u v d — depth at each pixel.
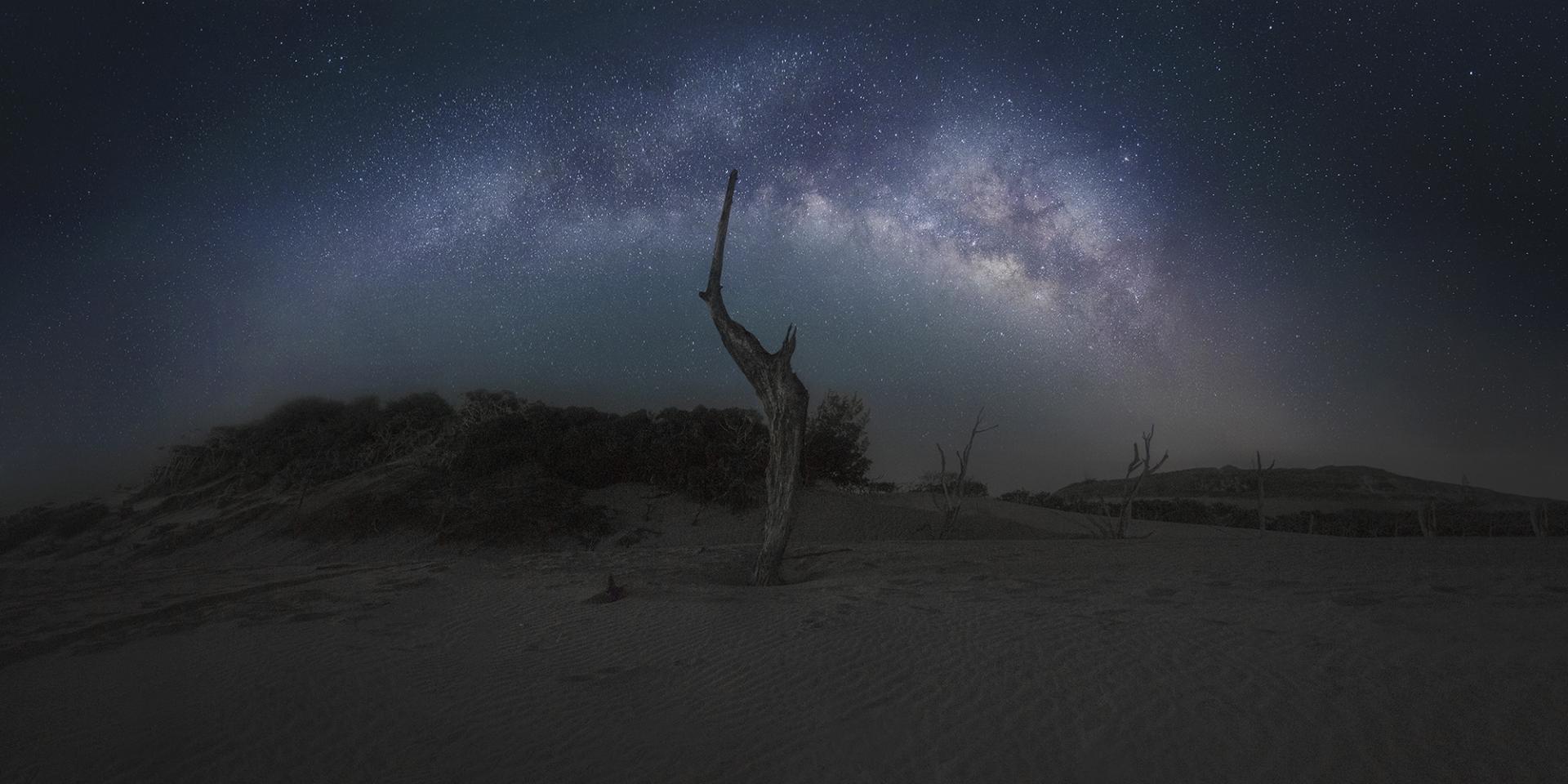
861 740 5.59
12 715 6.40
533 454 27.20
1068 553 14.94
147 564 21.52
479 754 5.61
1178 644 7.38
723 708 6.36
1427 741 4.96
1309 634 7.39
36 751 5.68
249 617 10.07
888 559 14.48
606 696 6.77
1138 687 6.25
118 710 6.51
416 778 5.23
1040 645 7.61
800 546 17.56
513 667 7.70
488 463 26.61
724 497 25.89
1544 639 6.74
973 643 7.84
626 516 24.92
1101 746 5.24
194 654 8.27
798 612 9.61
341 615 10.24
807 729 5.83
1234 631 7.69
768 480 12.73
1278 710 5.58
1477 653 6.43
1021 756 5.16
